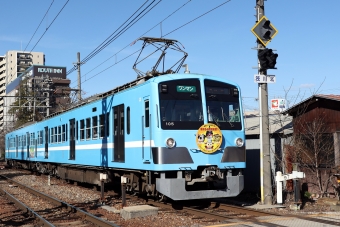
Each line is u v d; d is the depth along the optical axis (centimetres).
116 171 1437
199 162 1096
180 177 1079
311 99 1311
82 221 1008
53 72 7025
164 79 1107
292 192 1288
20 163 3397
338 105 1263
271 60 1139
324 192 1269
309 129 1295
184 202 1262
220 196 1120
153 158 1080
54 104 4756
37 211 1195
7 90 8256
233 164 1144
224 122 1155
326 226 846
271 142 1444
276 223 889
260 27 1153
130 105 1231
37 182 2180
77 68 2673
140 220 971
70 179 1964
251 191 1493
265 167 1185
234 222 913
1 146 6925
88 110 1614
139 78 1252
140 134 1161
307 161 1321
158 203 1216
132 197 1402
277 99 1697
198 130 1105
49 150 2244
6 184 2147
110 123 1377
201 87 1145
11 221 1055
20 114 5684
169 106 1095
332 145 1275
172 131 1080
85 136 1641
